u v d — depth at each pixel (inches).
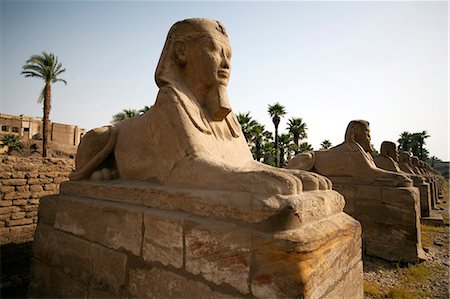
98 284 71.2
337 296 56.2
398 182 162.6
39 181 192.9
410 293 110.5
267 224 48.1
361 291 69.6
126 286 64.8
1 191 176.2
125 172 85.2
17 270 127.1
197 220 55.4
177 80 80.9
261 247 46.9
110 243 70.2
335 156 188.1
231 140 86.2
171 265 57.6
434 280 126.5
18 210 182.4
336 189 180.2
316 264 48.3
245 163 84.8
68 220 83.7
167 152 70.9
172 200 62.7
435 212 313.6
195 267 54.0
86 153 94.0
